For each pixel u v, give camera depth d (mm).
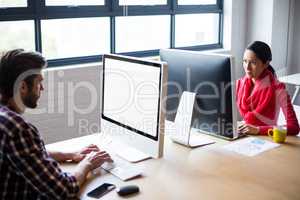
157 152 1658
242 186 1533
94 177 1632
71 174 1508
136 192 1473
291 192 1483
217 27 4750
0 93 1391
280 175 1639
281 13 4680
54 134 3211
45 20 3248
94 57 3605
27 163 1302
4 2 3008
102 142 2080
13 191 1336
